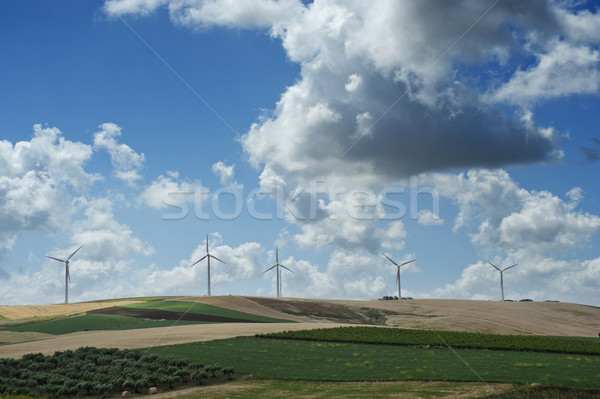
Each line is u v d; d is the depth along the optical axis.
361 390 40.66
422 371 46.16
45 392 42.94
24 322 92.81
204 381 45.75
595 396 37.41
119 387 44.22
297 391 41.19
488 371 45.34
